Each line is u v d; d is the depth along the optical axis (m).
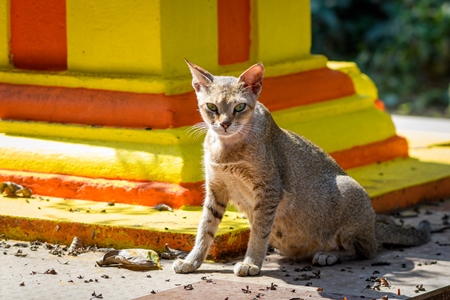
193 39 9.62
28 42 10.12
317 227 8.08
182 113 9.27
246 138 7.53
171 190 8.80
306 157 8.08
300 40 11.09
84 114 9.50
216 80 7.51
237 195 7.84
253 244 7.69
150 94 9.30
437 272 7.76
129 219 8.39
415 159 11.17
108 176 9.07
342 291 7.19
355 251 8.19
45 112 9.66
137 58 9.45
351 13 19.39
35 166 9.32
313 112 10.48
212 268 7.79
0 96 9.86
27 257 7.93
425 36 18.47
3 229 8.48
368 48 19.27
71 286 7.16
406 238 8.54
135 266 7.63
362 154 10.66
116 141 9.26
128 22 9.42
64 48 9.98
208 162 7.69
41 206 8.80
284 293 7.08
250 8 10.50
